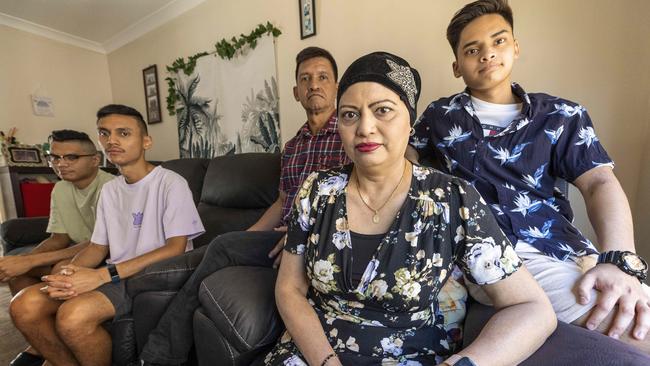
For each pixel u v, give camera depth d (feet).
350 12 5.90
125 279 3.67
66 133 5.05
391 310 2.14
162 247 3.94
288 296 2.38
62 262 4.65
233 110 8.08
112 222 4.42
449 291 2.47
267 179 5.63
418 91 2.59
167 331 3.11
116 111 4.14
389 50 5.56
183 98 9.20
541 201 2.94
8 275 4.26
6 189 8.89
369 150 2.07
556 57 4.18
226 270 3.09
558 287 2.36
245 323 2.53
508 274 1.95
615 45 3.81
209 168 6.59
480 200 2.13
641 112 3.74
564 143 2.85
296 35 6.68
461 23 3.07
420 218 2.11
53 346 3.72
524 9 4.32
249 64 7.55
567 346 1.82
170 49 9.43
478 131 3.11
